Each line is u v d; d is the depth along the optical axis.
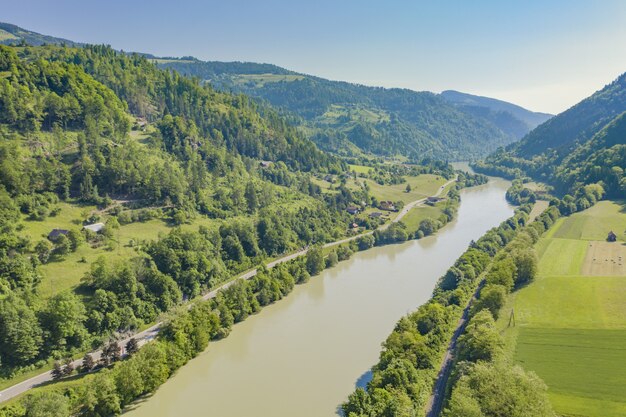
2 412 77.94
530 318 112.94
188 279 141.38
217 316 124.31
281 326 130.00
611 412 75.19
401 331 103.12
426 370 91.25
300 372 105.50
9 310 98.06
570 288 128.12
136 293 125.56
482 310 106.19
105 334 113.19
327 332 125.44
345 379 102.12
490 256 172.62
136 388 92.81
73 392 88.94
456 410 64.75
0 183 141.12
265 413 90.62
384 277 170.38
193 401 94.94
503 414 65.56
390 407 74.38
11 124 181.12
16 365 97.19
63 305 105.94
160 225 168.25
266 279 149.75
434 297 132.75
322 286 162.25
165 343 107.00
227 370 107.25
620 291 122.06
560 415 75.38
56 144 177.75
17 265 114.00
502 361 81.75
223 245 169.25
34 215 143.50
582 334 102.25
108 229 146.25
